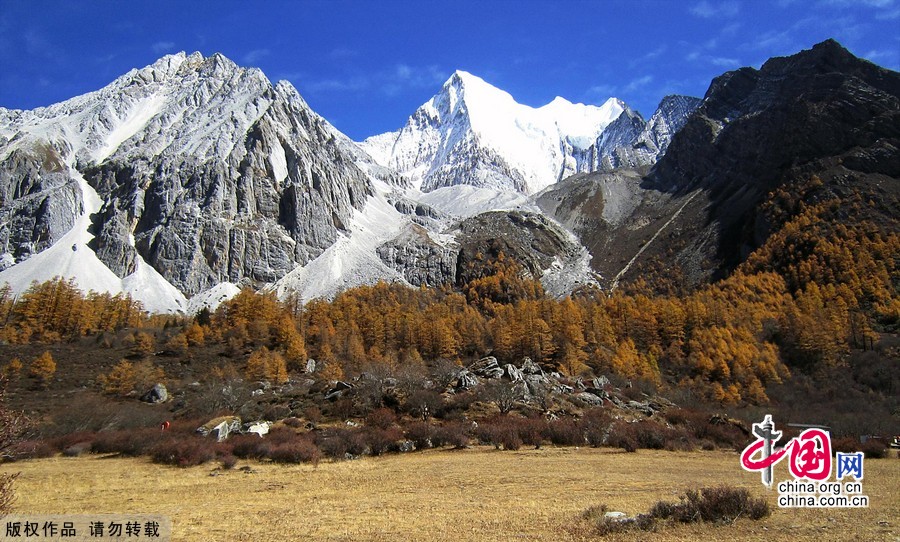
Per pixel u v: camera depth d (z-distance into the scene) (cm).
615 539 2091
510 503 2950
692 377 10844
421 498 3177
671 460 4978
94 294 17075
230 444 5322
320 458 4959
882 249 13788
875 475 3912
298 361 11256
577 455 5225
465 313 15988
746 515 2323
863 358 10488
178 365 11200
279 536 2322
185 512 2839
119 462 4931
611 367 10850
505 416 6775
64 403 8519
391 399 7350
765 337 11944
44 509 2925
